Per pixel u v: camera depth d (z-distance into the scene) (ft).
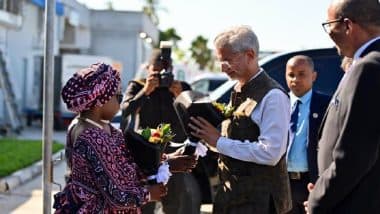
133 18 108.78
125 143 10.36
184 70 67.92
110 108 10.11
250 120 11.38
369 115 9.09
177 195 14.94
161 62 15.74
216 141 11.43
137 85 16.30
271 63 21.18
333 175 9.34
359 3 9.71
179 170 11.76
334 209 9.70
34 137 53.67
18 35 70.33
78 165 9.76
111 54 109.70
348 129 9.18
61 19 76.89
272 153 11.06
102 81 9.92
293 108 15.62
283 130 11.14
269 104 11.20
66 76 59.72
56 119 59.82
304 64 15.47
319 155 10.11
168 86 15.55
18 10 65.16
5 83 55.31
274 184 11.54
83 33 104.83
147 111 15.61
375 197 9.46
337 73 21.29
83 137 9.73
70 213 9.79
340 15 9.85
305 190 15.34
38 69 67.46
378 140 9.20
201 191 14.98
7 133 53.72
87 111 9.98
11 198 27.81
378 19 9.73
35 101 66.95
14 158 36.45
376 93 9.12
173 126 15.51
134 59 110.01
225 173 11.87
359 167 9.14
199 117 11.66
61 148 42.22
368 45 9.69
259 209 11.48
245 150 11.23
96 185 9.72
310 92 15.60
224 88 20.93
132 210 10.11
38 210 25.62
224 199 11.84
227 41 11.40
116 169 9.79
